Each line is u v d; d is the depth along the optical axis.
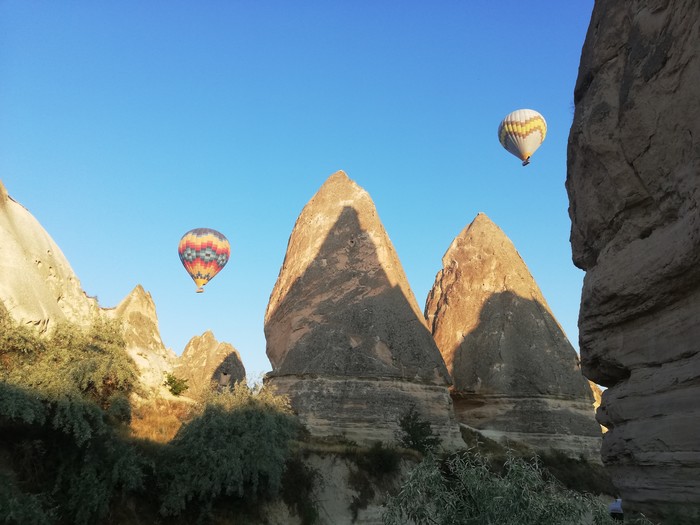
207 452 19.19
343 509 24.75
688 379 11.08
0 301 17.33
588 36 15.47
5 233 20.11
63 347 18.34
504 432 40.56
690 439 10.82
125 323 27.33
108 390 19.06
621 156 13.09
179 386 26.98
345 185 41.41
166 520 18.30
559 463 37.22
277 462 21.33
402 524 11.20
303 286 36.97
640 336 12.55
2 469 15.02
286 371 32.84
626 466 12.73
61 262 23.34
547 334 44.78
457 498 10.86
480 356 44.16
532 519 10.11
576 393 42.28
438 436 31.16
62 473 15.87
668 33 11.83
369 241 38.72
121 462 16.64
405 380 33.44
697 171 10.76
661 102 11.88
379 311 35.47
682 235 11.10
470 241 51.22
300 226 40.75
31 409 14.70
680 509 10.93
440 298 50.62
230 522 19.78
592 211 14.27
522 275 48.25
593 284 13.70
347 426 30.91
